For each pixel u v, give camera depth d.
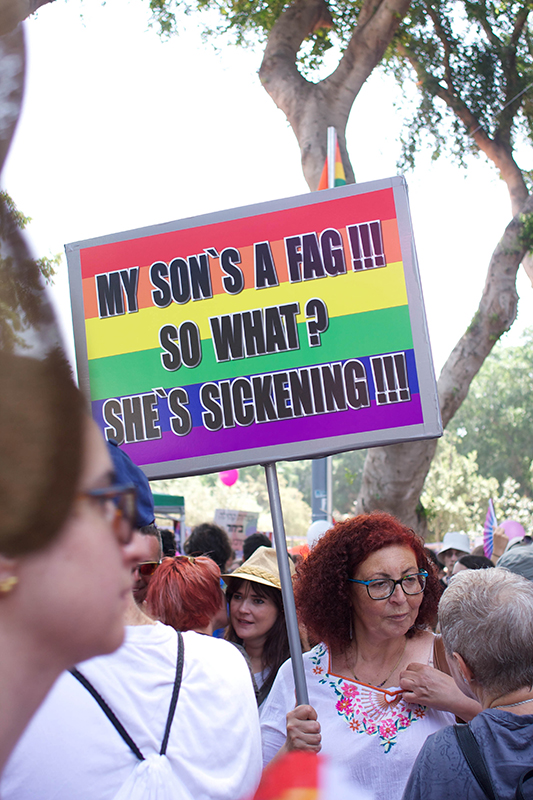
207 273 2.06
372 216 2.01
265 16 9.27
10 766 0.94
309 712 1.79
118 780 1.00
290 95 8.95
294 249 2.04
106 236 2.12
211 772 1.09
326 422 1.97
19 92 0.27
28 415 0.29
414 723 1.81
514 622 1.40
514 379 34.94
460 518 29.44
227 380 2.03
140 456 2.04
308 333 2.01
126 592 0.41
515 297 9.34
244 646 2.82
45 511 0.32
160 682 1.09
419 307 1.97
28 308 0.28
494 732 1.31
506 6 9.59
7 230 0.27
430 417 1.94
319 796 0.63
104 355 2.09
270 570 2.77
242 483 41.88
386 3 8.52
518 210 10.34
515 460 34.50
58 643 0.37
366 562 1.92
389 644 1.95
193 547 4.62
